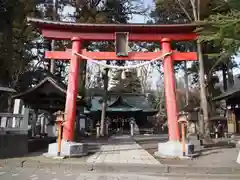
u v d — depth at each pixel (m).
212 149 14.51
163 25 12.40
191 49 24.83
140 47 24.44
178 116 11.86
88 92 38.81
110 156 11.48
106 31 12.67
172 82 12.38
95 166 9.16
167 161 10.17
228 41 8.55
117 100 40.56
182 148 11.09
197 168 8.87
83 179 7.70
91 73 40.28
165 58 12.62
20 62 22.62
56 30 12.53
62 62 28.36
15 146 11.26
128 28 12.54
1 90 12.22
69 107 11.89
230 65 26.62
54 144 11.27
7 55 15.54
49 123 18.06
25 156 11.09
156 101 49.59
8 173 8.36
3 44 15.36
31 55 25.86
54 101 16.66
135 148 15.03
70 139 11.62
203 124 18.52
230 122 22.19
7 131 10.95
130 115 41.09
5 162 9.70
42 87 15.56
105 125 30.95
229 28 8.12
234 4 8.36
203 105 18.19
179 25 12.39
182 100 38.31
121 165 9.13
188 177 8.44
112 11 23.67
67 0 22.91
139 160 10.35
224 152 13.17
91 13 22.36
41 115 20.30
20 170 8.89
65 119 11.56
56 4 22.17
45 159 10.27
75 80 12.20
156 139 23.48
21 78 25.47
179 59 12.76
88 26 12.35
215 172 8.82
